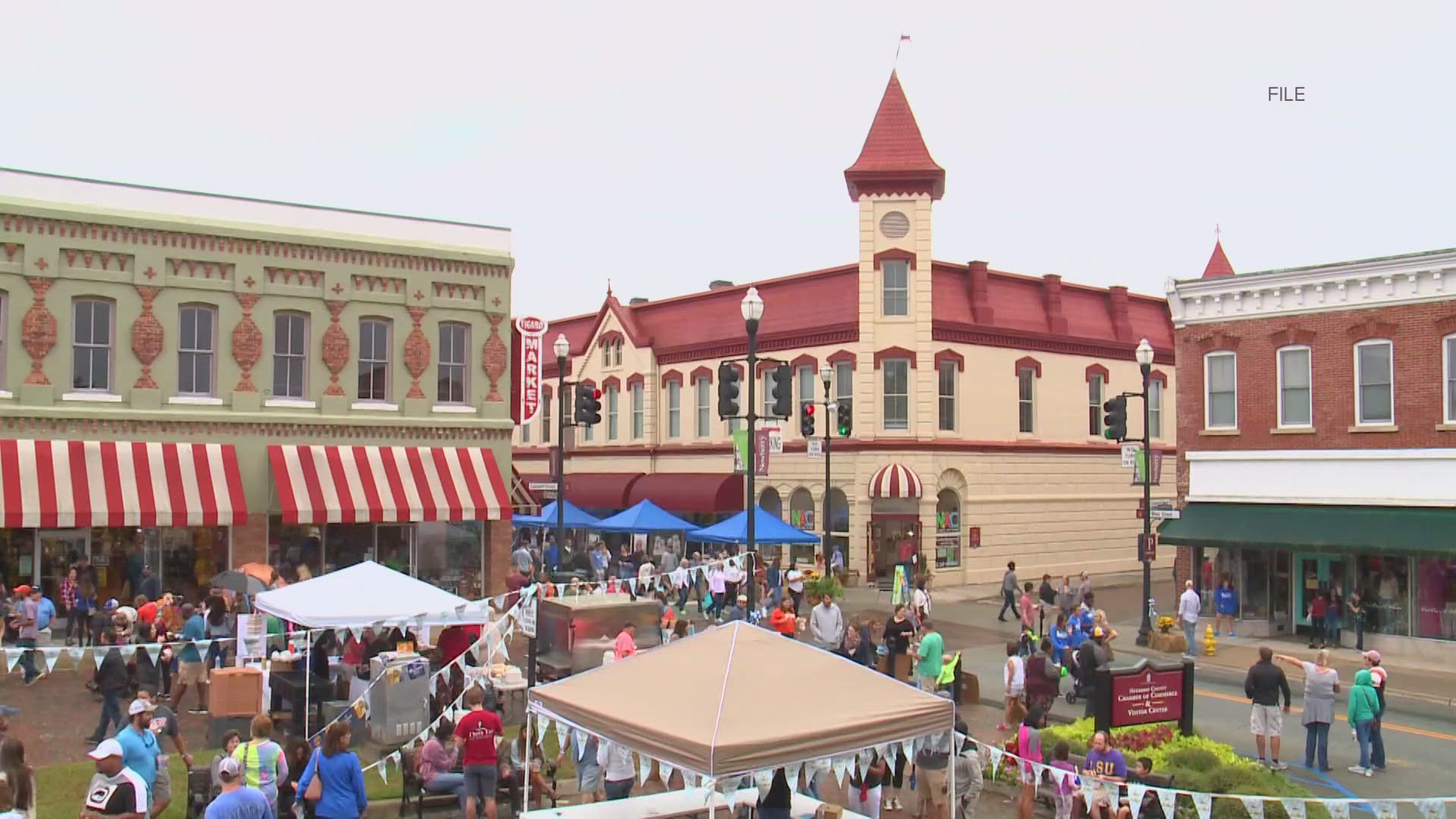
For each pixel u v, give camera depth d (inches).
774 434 1053.8
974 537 1659.7
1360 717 683.4
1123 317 1934.1
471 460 1200.2
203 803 505.0
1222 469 1272.1
